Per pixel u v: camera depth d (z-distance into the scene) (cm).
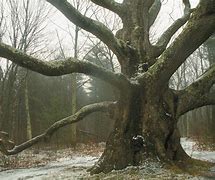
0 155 1748
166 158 1145
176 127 1224
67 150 2588
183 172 1088
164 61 1129
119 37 1429
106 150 1183
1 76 2806
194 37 1073
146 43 1373
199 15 1055
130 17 1416
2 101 2742
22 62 955
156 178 989
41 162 1834
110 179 1017
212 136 2742
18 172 1459
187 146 2444
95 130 4344
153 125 1167
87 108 1296
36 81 4175
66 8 1109
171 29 1451
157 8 1569
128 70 1319
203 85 1248
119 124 1182
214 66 1283
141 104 1189
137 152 1159
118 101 1211
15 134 3203
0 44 920
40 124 3769
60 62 1018
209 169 1141
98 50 3234
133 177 1016
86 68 1064
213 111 2972
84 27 1196
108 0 1416
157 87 1171
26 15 2430
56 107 3541
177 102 1237
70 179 1099
